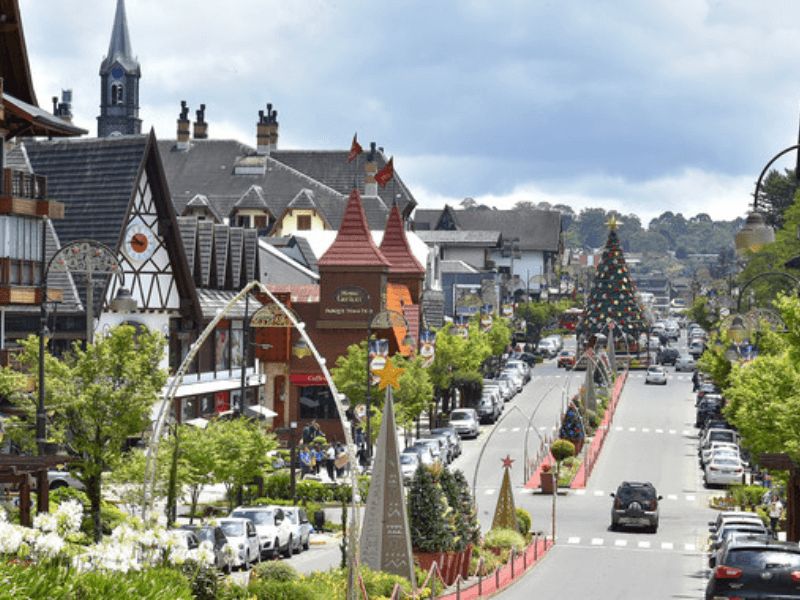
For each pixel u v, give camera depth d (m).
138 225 105.62
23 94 66.69
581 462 123.25
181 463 67.62
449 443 122.31
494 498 102.75
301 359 134.38
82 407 63.56
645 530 89.62
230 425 79.75
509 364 195.62
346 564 52.81
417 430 125.75
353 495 38.84
